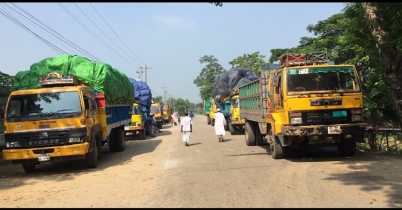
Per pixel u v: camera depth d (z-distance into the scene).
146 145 17.61
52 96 10.37
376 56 10.91
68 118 10.09
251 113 14.46
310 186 7.14
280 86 10.40
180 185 7.75
